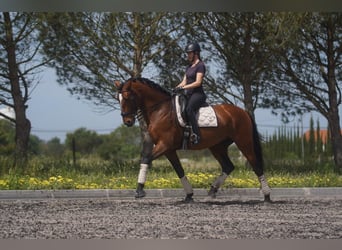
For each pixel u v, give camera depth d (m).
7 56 18.05
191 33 18.12
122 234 7.68
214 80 19.05
